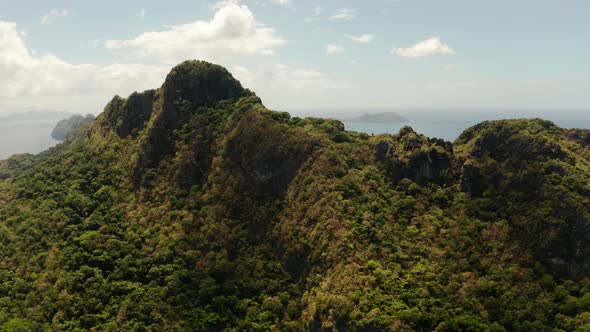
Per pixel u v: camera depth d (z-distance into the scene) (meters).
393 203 97.19
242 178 112.50
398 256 85.88
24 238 110.19
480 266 85.50
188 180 120.81
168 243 106.25
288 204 104.25
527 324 75.38
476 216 94.12
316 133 113.38
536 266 83.75
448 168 103.38
